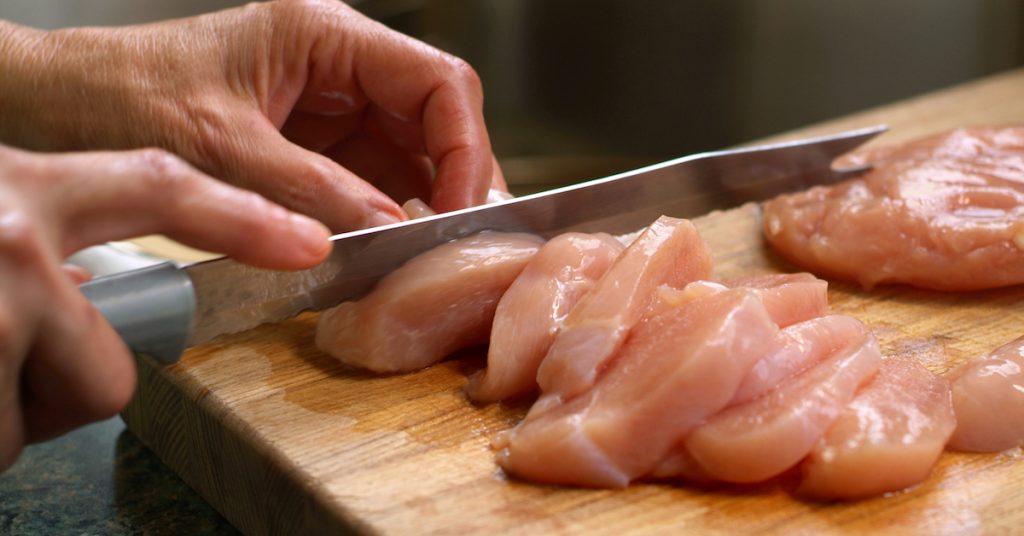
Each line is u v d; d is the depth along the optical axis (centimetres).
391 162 71
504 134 105
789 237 67
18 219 47
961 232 64
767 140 84
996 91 92
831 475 52
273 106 65
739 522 52
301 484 54
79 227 49
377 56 65
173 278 53
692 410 53
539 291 58
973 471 54
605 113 107
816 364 55
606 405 54
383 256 59
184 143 62
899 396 55
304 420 57
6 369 48
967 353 61
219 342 61
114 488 60
